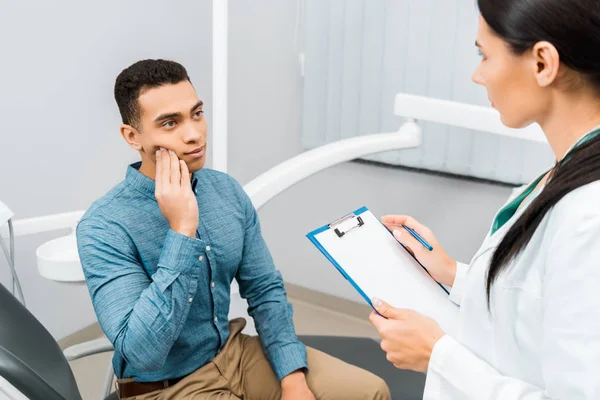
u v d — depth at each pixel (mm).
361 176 2846
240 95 3027
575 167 823
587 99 857
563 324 796
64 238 1678
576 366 781
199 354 1385
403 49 2578
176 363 1360
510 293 915
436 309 1214
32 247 2490
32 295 2539
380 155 2734
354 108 2750
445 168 2627
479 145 2537
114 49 2590
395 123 2672
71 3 2416
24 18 2307
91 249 1267
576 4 794
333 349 1851
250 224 1481
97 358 2688
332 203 2947
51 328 2641
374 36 2619
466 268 1281
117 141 2699
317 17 2717
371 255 1276
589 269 781
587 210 792
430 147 2629
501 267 907
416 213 2779
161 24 2723
